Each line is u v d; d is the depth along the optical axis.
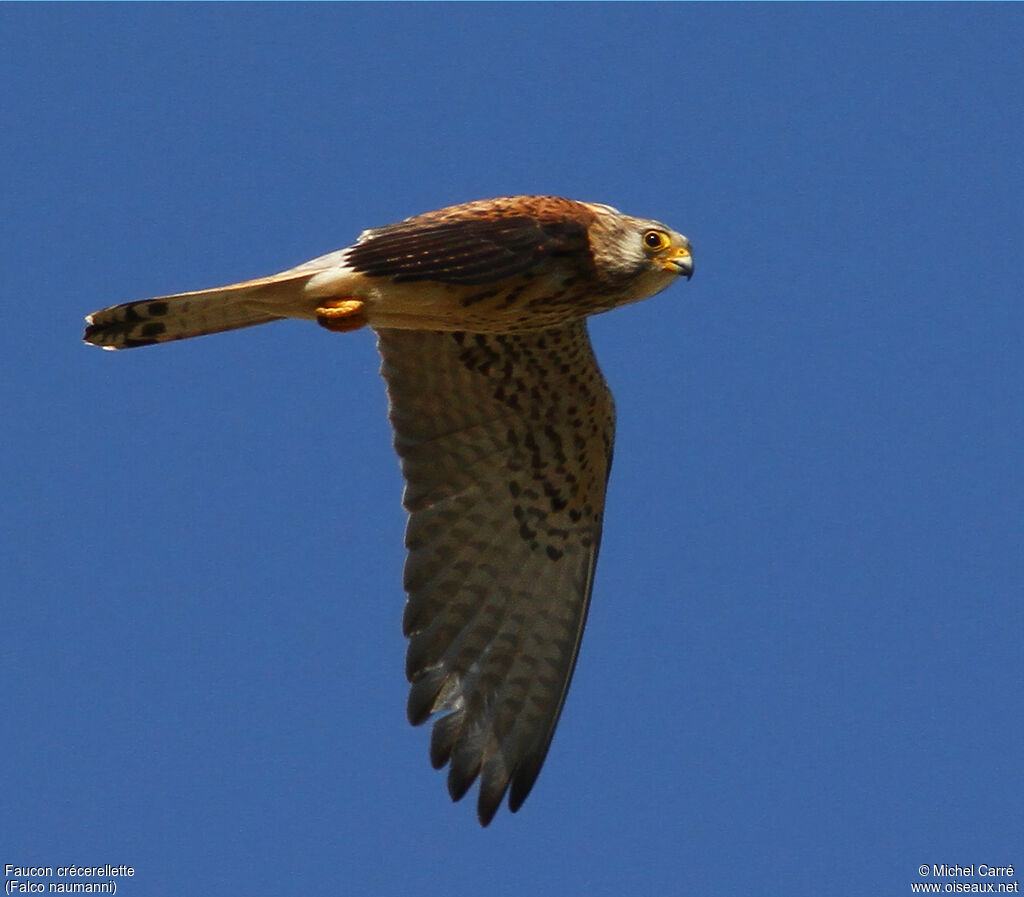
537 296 14.76
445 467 16.70
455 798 16.19
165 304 14.41
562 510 16.89
